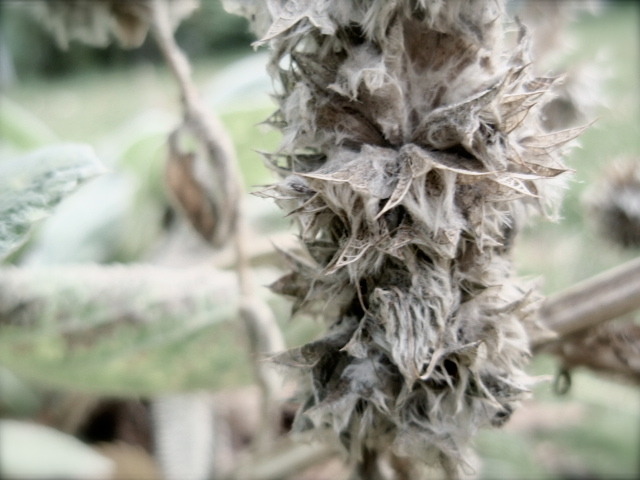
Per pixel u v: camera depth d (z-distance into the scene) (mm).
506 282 75
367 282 71
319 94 67
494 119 64
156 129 188
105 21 116
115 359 127
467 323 71
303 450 135
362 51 66
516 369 75
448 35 67
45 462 158
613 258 151
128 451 182
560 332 100
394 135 67
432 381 72
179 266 180
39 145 203
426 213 63
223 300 127
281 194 67
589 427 173
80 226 196
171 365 129
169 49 111
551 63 136
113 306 125
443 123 64
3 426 166
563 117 121
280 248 80
